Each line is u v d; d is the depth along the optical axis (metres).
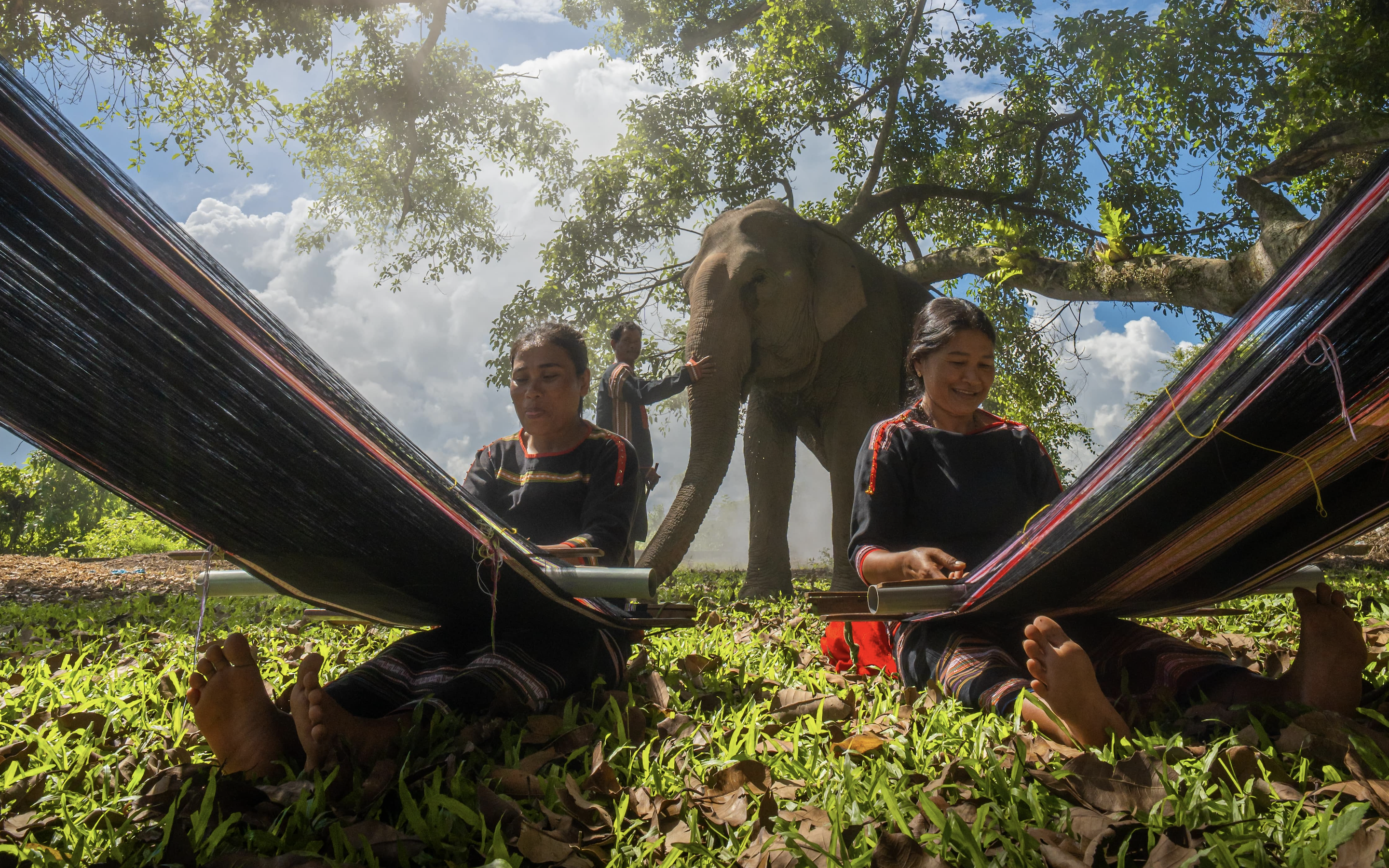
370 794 1.66
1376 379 1.59
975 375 2.64
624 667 2.66
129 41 11.08
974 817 1.48
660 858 1.45
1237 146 11.42
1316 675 1.97
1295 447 1.76
